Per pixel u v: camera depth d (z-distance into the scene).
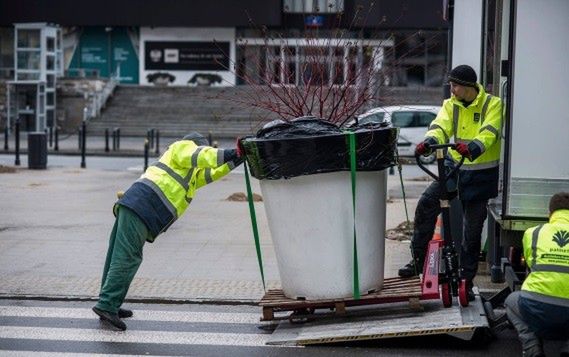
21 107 71.25
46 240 21.31
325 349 12.98
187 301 15.85
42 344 13.25
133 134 72.19
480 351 12.87
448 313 13.41
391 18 73.19
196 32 84.12
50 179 35.28
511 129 14.05
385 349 12.95
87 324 14.39
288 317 14.36
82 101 75.25
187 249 20.38
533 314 11.56
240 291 16.48
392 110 44.09
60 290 16.45
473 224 14.56
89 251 20.06
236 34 83.44
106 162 46.56
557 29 13.96
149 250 20.23
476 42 18.81
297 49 20.62
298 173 13.26
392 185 34.75
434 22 73.75
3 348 13.02
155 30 84.75
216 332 13.99
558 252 11.60
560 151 13.99
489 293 16.25
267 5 80.00
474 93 14.35
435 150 14.23
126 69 86.38
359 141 13.21
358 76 22.30
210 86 80.19
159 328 14.23
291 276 13.75
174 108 75.50
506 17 16.89
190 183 14.19
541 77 14.03
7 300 15.94
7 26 84.12
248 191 13.90
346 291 13.56
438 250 13.75
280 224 13.63
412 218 24.83
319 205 13.38
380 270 13.88
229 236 22.09
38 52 70.38
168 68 84.81
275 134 13.34
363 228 13.55
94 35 86.25
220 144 62.34
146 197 13.96
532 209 13.63
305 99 17.86
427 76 75.06
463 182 14.45
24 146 57.19
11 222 23.94
